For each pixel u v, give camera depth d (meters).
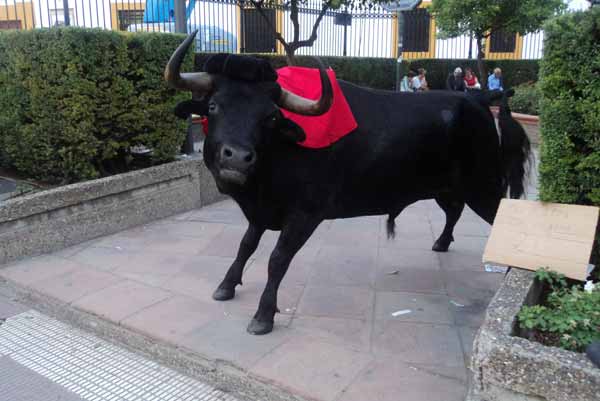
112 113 6.43
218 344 3.81
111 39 6.27
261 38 11.98
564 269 3.42
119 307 4.39
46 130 6.26
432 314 4.33
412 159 4.31
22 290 4.84
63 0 7.11
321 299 4.57
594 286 3.39
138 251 5.74
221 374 3.52
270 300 3.97
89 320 4.25
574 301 3.10
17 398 3.42
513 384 2.58
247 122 3.34
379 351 3.75
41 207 5.54
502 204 3.74
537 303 3.47
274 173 3.75
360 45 16.39
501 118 4.84
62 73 6.03
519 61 20.62
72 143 6.30
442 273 5.16
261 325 3.95
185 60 7.22
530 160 4.95
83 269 5.23
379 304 4.49
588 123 3.53
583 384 2.41
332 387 3.30
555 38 3.55
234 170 3.30
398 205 4.52
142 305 4.43
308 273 5.12
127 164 7.24
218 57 3.50
